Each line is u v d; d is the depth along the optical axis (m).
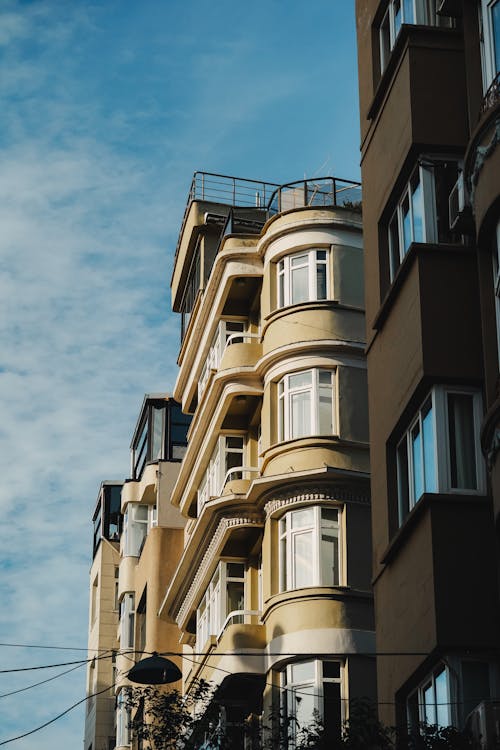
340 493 35.53
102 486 63.84
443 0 24.50
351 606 34.19
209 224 46.88
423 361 23.08
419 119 24.91
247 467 37.78
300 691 33.47
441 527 21.91
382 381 25.47
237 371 38.47
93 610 63.19
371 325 26.47
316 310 37.53
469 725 20.03
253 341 40.56
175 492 45.44
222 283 40.53
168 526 49.34
